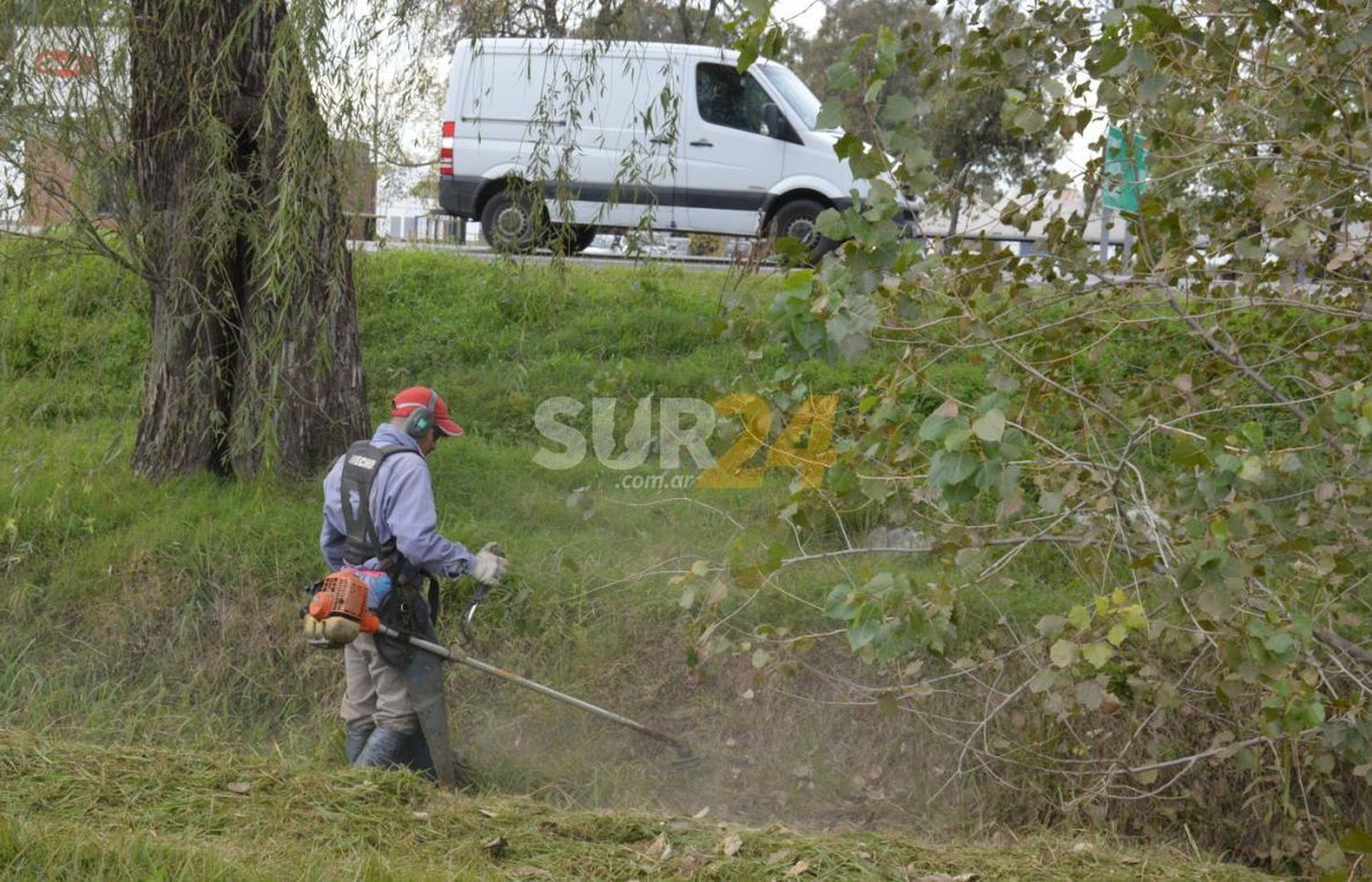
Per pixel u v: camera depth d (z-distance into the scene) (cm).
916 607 605
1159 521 629
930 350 699
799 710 861
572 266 1562
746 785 838
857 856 630
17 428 1184
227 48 934
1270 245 681
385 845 601
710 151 1766
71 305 1262
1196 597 586
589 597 923
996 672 831
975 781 816
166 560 938
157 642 905
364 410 1086
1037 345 770
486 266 1622
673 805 830
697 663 752
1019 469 596
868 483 654
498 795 791
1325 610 686
